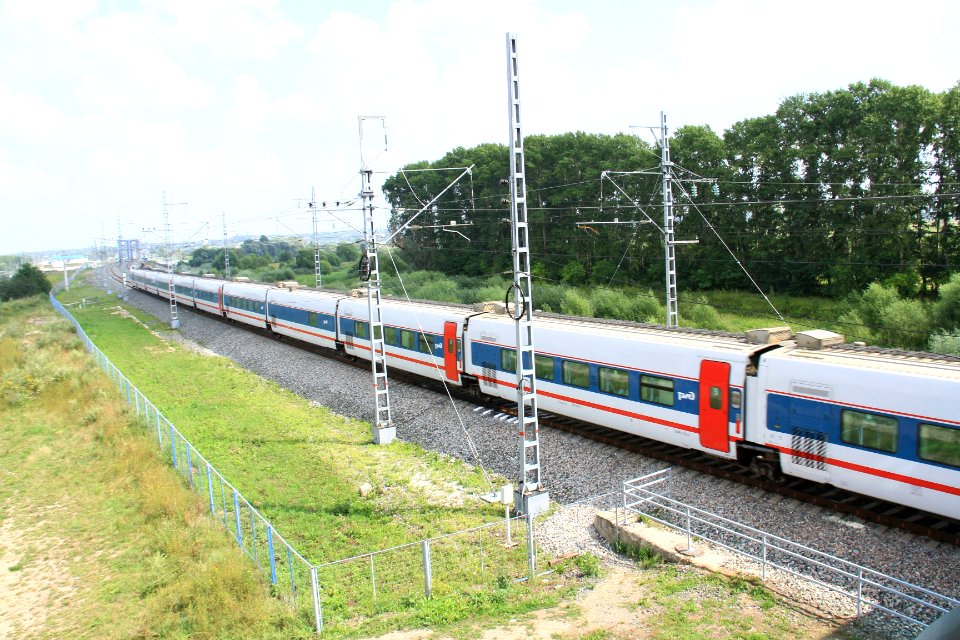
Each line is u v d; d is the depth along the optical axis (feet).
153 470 63.46
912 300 121.08
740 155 163.12
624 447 61.87
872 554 39.78
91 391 94.12
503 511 53.36
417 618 38.60
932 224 132.46
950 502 40.11
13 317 209.67
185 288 203.62
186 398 96.73
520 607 38.42
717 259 163.43
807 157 150.10
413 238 236.02
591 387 64.23
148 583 44.91
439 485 59.62
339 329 111.96
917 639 24.99
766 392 49.67
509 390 73.92
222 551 47.01
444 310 89.15
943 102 131.64
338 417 84.02
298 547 50.47
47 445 75.61
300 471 65.87
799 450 47.96
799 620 33.24
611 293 152.35
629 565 42.39
